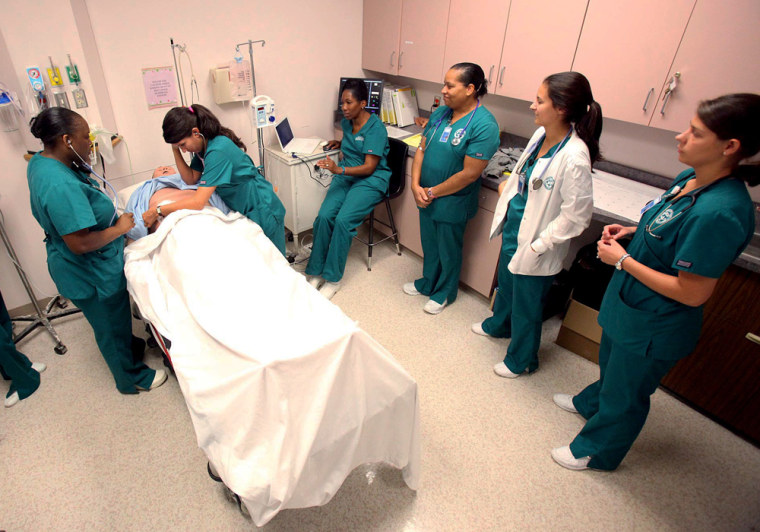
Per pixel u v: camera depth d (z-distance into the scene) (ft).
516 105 8.84
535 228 5.65
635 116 6.48
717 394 6.28
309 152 9.36
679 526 5.09
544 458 5.80
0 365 6.05
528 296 6.20
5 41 6.25
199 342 4.05
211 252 4.68
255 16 8.73
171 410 6.22
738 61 5.36
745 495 5.48
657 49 5.96
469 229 8.36
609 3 6.20
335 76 10.61
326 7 9.65
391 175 9.31
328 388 3.59
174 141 6.05
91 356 7.08
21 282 7.73
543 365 7.37
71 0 6.56
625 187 7.20
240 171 6.56
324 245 8.84
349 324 4.05
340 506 5.12
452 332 8.04
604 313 4.88
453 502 5.22
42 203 4.58
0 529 4.70
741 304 5.67
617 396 4.93
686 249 3.73
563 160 5.16
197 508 5.04
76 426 5.93
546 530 4.98
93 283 5.27
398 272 9.75
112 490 5.18
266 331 3.85
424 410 6.42
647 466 5.78
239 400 3.48
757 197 6.35
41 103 6.76
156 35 7.68
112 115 7.64
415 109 10.68
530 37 7.21
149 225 5.63
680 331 4.28
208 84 8.71
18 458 5.48
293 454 3.39
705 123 3.46
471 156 6.74
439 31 8.59
